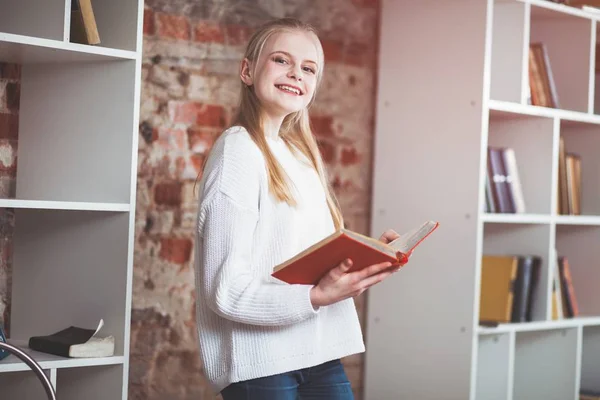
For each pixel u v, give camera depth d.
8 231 2.86
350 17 3.85
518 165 3.87
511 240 3.87
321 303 1.97
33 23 2.53
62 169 2.72
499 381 3.64
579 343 3.88
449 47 3.62
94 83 2.65
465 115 3.55
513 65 3.66
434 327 3.62
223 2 3.49
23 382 2.57
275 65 2.16
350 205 3.88
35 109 2.80
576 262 4.21
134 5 2.56
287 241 2.08
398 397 3.73
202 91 3.44
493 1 3.61
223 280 1.96
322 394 2.20
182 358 3.44
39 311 2.79
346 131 3.86
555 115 3.75
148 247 3.34
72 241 2.71
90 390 2.62
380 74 3.85
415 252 3.69
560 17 3.97
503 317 3.69
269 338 2.07
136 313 3.32
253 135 2.13
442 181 3.62
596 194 4.15
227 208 2.00
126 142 2.56
